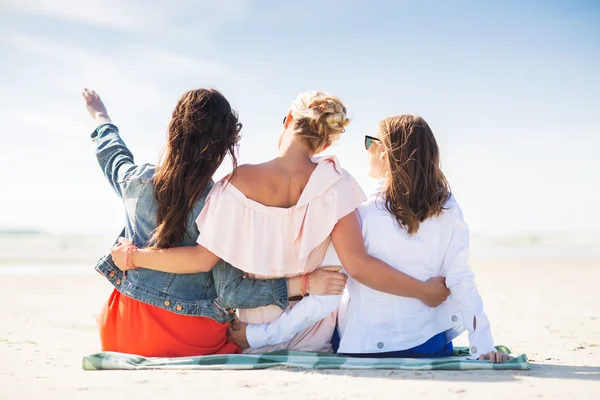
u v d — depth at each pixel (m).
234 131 3.12
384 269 3.01
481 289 8.93
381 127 3.21
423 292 3.07
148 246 3.09
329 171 3.02
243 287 3.04
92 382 2.60
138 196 3.11
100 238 22.61
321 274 3.04
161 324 3.05
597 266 13.89
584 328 4.91
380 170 3.31
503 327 5.04
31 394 2.38
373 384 2.50
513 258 17.20
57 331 4.91
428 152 3.12
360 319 3.12
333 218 2.98
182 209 3.01
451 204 3.17
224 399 2.27
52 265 15.28
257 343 3.13
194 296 3.10
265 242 3.00
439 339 3.18
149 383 2.56
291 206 3.03
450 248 3.14
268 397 2.29
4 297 8.12
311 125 2.99
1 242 22.02
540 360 3.32
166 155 3.05
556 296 7.84
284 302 3.07
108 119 3.60
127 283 3.07
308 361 2.91
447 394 2.32
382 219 3.14
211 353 3.12
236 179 3.02
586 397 2.25
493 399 2.24
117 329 3.10
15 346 3.96
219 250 2.95
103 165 3.34
